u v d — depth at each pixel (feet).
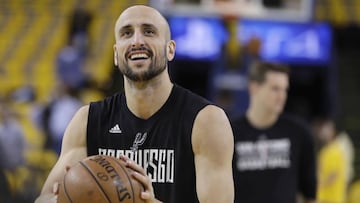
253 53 68.23
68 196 17.40
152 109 19.66
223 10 71.82
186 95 19.83
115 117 20.13
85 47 71.00
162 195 19.47
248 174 29.19
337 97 80.33
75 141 20.31
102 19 86.38
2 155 47.98
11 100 67.56
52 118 54.08
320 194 38.17
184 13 73.05
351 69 85.76
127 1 88.79
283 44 75.20
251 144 29.45
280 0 75.46
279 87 29.32
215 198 18.57
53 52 82.33
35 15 88.99
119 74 79.77
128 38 19.24
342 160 38.70
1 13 89.56
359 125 80.07
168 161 19.43
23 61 80.59
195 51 72.74
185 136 19.31
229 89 67.46
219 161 18.99
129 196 17.24
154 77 19.29
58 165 19.97
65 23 87.25
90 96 64.80
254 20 74.64
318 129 45.70
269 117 29.48
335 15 85.30
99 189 17.20
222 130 19.24
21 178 49.67
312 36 75.61
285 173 29.27
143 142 19.67
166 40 19.56
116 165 17.71
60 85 55.06
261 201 29.01
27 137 61.31
